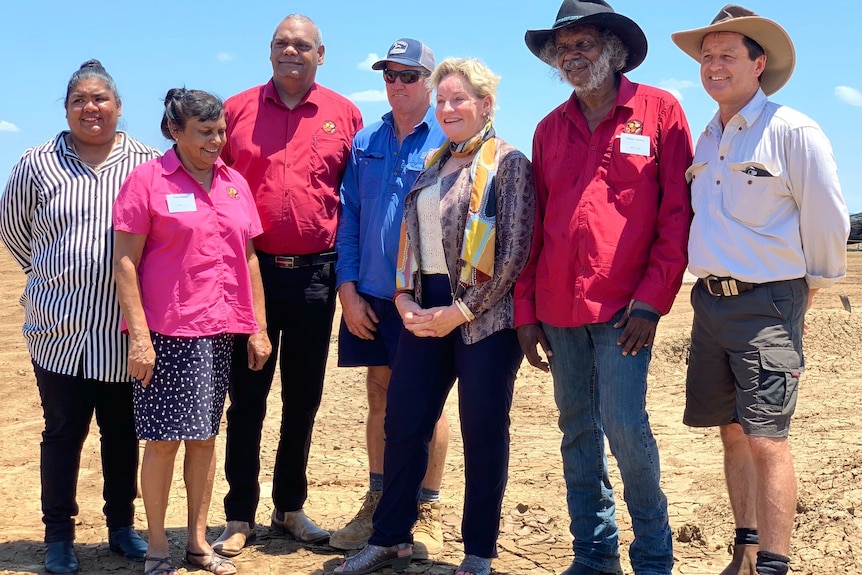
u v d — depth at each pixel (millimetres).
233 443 4930
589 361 4234
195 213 4332
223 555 4816
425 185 4391
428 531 4914
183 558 4750
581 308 4035
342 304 4848
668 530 4152
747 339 3836
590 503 4352
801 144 3742
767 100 3904
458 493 6305
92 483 6648
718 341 3947
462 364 4316
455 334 4371
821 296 17250
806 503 5258
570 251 4059
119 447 4840
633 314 3934
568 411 4312
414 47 4711
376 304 4828
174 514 5762
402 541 4445
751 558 4164
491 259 4180
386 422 4445
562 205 4117
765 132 3811
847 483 5527
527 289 4293
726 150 3889
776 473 3787
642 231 4020
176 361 4312
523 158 4238
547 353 4297
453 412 9406
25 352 13250
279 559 4812
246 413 4902
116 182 4621
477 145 4301
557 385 4297
